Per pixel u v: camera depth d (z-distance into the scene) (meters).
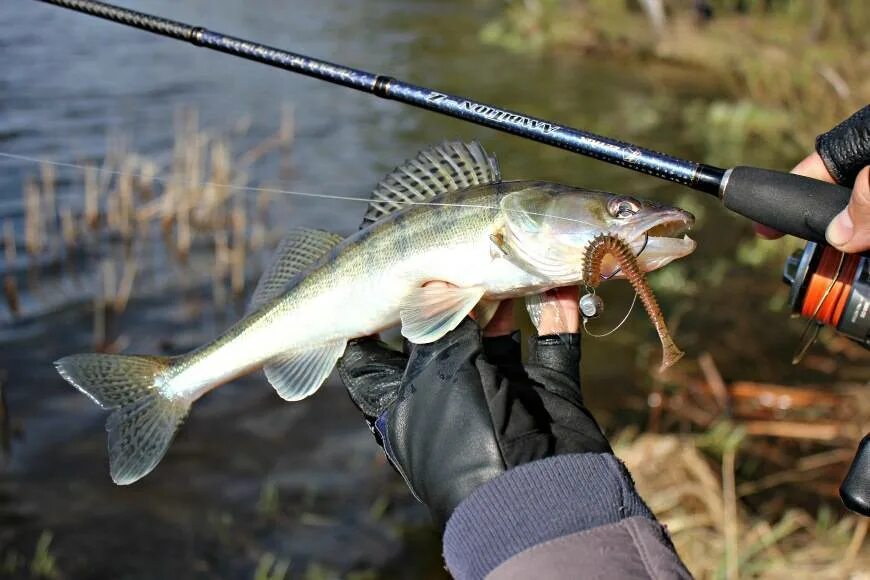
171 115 3.19
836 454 1.53
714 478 1.37
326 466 1.53
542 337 0.69
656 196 2.83
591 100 3.88
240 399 1.70
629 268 0.71
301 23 4.89
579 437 0.60
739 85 3.85
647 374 1.82
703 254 2.42
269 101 3.48
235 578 1.28
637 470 1.38
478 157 0.82
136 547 1.33
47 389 1.70
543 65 4.45
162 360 0.85
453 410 0.59
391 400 0.69
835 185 0.67
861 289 0.69
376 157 2.96
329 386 1.76
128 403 0.83
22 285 2.05
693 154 3.19
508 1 5.91
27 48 3.85
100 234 2.32
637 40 4.80
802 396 1.71
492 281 0.78
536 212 0.78
